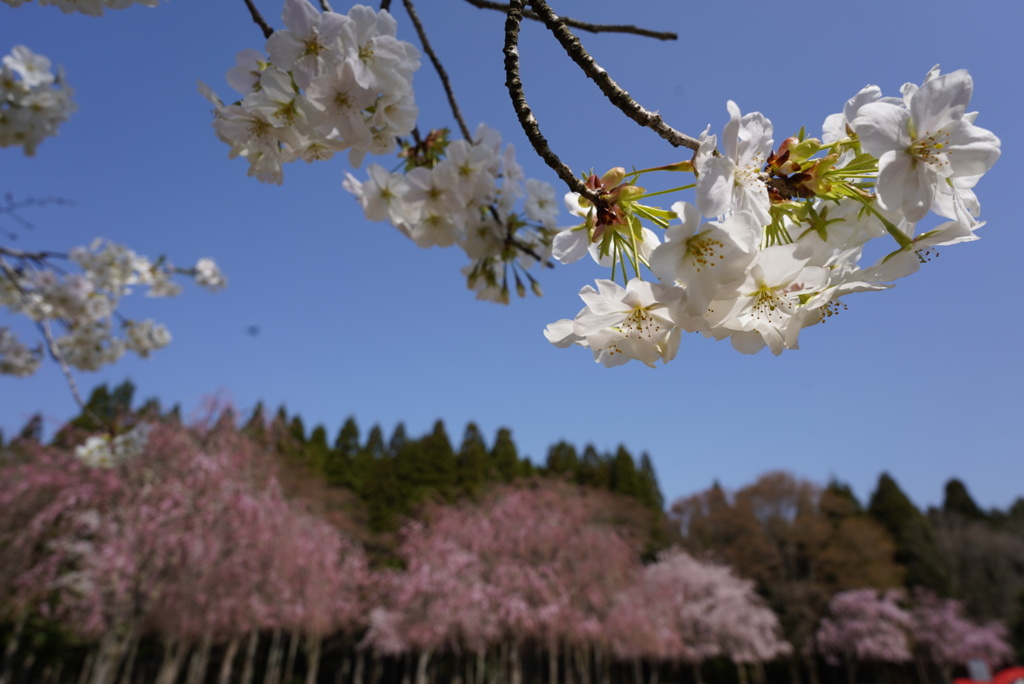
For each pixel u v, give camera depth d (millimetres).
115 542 8734
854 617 22359
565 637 15891
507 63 951
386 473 29375
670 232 782
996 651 20656
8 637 13281
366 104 1271
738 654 20391
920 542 26031
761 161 867
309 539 14219
